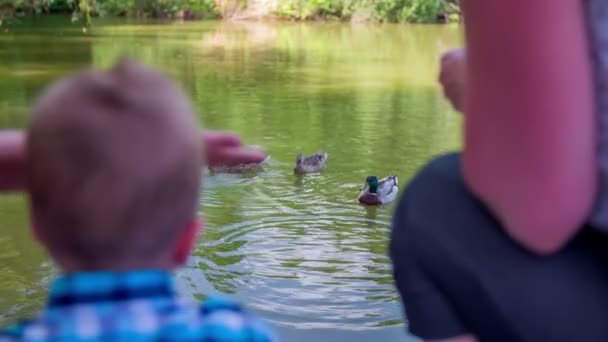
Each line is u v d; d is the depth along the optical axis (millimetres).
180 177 974
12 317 5715
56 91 975
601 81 1024
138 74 997
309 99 14219
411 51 20469
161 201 959
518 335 1098
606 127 1022
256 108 13469
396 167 10055
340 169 9883
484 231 1135
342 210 8312
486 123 1063
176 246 1028
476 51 1056
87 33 23484
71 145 939
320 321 5750
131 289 965
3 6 26844
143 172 943
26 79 15430
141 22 27188
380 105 13703
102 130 940
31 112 983
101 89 966
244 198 8562
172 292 1003
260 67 17703
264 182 9172
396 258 1211
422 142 11227
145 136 952
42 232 973
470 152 1100
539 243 1050
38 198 955
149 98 972
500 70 1029
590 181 1030
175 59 18703
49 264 6609
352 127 12117
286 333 5566
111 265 968
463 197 1176
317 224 7836
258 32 24766
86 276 966
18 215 7777
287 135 11594
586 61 1025
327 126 12172
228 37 23328
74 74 1013
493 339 1122
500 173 1056
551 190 1021
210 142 1267
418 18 27297
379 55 19719
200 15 28703
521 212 1044
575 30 1017
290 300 6078
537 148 1018
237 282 6367
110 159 937
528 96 1014
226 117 12750
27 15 28547
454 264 1132
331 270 6664
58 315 965
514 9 1007
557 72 1005
